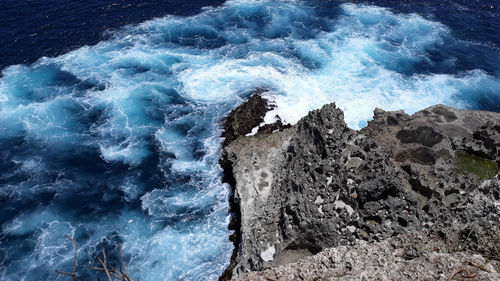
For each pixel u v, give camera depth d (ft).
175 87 155.43
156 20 194.49
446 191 85.40
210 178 122.42
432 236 59.88
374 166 85.15
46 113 141.59
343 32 188.96
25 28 180.86
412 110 145.48
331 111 99.71
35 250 103.19
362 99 149.59
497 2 219.20
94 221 110.52
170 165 126.41
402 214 77.20
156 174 123.54
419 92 154.71
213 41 181.68
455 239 57.77
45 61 164.04
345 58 171.53
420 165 100.99
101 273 99.14
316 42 181.57
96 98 148.97
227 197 116.67
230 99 149.59
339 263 56.29
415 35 188.44
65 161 126.11
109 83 155.94
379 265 54.95
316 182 85.20
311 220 79.30
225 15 200.85
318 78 160.15
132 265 100.53
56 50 170.50
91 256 102.27
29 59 164.14
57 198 115.65
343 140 93.50
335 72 163.63
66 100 147.33
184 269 99.55
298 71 163.63
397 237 61.16
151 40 180.65
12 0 200.23
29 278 97.60
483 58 174.81
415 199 79.92
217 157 128.77
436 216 76.28
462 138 110.42
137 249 104.22
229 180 119.96
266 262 80.59
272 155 112.98
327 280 50.34
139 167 125.29
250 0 215.31
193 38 183.21
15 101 145.69
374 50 176.96
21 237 105.91
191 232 107.86
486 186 72.74
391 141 112.98
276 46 178.60
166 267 100.17
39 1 201.77
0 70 157.69
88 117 141.49
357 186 81.41
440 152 107.45
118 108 145.28
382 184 78.48
